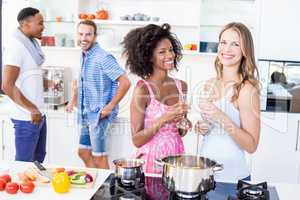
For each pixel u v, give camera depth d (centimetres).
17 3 356
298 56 294
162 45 175
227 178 167
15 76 250
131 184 142
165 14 345
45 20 342
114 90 264
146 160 176
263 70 297
